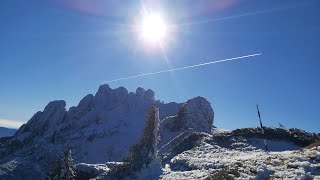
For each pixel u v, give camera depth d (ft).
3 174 575.79
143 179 169.58
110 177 188.75
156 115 198.90
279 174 85.76
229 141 255.09
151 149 188.85
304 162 90.53
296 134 257.14
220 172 107.86
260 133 261.44
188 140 290.97
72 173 172.45
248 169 100.12
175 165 195.21
